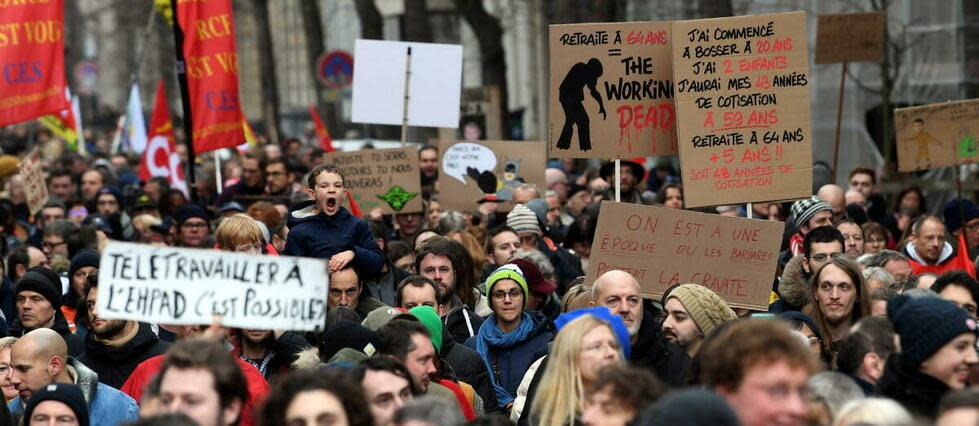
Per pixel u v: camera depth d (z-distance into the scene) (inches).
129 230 1560.0
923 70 2379.4
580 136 1039.6
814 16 2509.8
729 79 998.4
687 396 411.8
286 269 605.3
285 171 1692.9
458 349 869.8
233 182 1871.3
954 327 606.5
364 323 838.5
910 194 1702.8
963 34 2340.1
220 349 560.4
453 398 745.6
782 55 999.6
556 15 2844.5
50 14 1342.3
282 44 6033.5
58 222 1334.9
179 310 594.9
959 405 465.4
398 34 4822.8
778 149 999.6
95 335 859.4
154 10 2994.6
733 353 505.0
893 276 957.2
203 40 1449.3
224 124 1451.8
